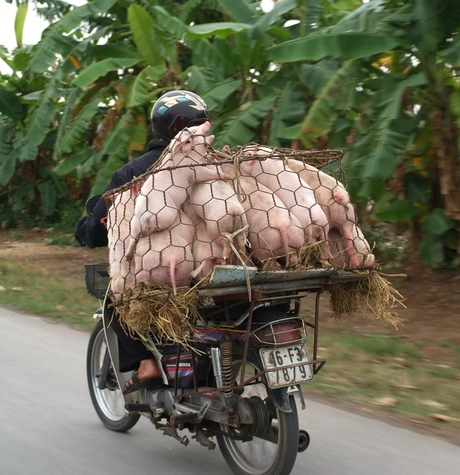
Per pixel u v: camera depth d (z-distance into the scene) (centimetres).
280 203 320
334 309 373
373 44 705
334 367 548
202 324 344
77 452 394
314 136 763
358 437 412
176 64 1022
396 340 640
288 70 885
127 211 337
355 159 762
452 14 690
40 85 1481
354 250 340
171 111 373
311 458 383
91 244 408
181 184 314
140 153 1068
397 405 464
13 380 527
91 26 1238
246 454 362
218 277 297
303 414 454
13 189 1653
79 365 571
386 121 724
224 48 891
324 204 338
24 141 1198
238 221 308
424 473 362
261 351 326
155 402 375
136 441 414
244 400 338
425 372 539
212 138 330
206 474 366
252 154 335
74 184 1620
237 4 923
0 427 430
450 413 448
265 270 306
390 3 754
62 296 857
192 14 1112
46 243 1467
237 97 954
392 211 805
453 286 826
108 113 1140
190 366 361
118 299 329
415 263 941
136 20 997
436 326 687
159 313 306
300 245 316
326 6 892
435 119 764
